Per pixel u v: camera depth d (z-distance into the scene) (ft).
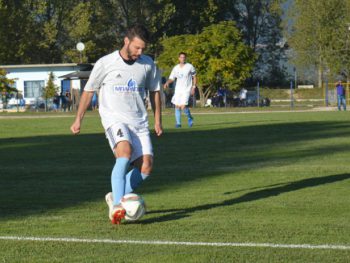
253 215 41.86
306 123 131.95
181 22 396.57
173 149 83.56
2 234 37.22
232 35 256.73
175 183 55.83
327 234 36.35
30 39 338.95
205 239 35.45
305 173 61.00
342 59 338.75
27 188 54.24
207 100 268.21
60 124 148.25
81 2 362.94
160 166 67.00
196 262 31.07
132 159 41.19
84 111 41.63
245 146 86.74
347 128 116.78
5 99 279.08
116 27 378.32
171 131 114.01
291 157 73.97
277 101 310.65
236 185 54.49
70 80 285.02
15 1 341.62
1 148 89.35
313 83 409.49
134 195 39.32
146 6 377.30
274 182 55.83
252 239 35.35
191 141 94.32
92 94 41.47
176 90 123.34
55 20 355.15
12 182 57.72
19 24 332.39
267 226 38.47
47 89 279.69
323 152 78.69
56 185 55.67
